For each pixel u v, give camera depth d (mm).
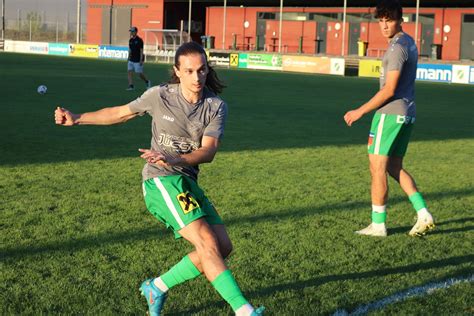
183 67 3893
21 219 6359
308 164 9852
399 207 7398
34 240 5723
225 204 7184
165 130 4078
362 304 4496
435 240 6125
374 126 6211
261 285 4812
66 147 10727
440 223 6746
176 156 3826
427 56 44094
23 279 4805
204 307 4418
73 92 21016
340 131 13945
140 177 8461
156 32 52594
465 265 5371
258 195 7660
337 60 38281
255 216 6719
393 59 6012
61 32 65250
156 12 55281
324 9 48000
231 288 3701
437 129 14898
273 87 26672
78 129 12836
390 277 5055
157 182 4059
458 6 47531
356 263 5371
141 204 7055
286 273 5070
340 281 4934
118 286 4703
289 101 20766
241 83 28469
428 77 34219
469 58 43062
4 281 4754
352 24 47125
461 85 31312
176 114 4043
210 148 3977
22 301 4410
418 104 21266
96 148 10719
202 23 57938
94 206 6930
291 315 4281
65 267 5074
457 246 5938
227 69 40594
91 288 4660
